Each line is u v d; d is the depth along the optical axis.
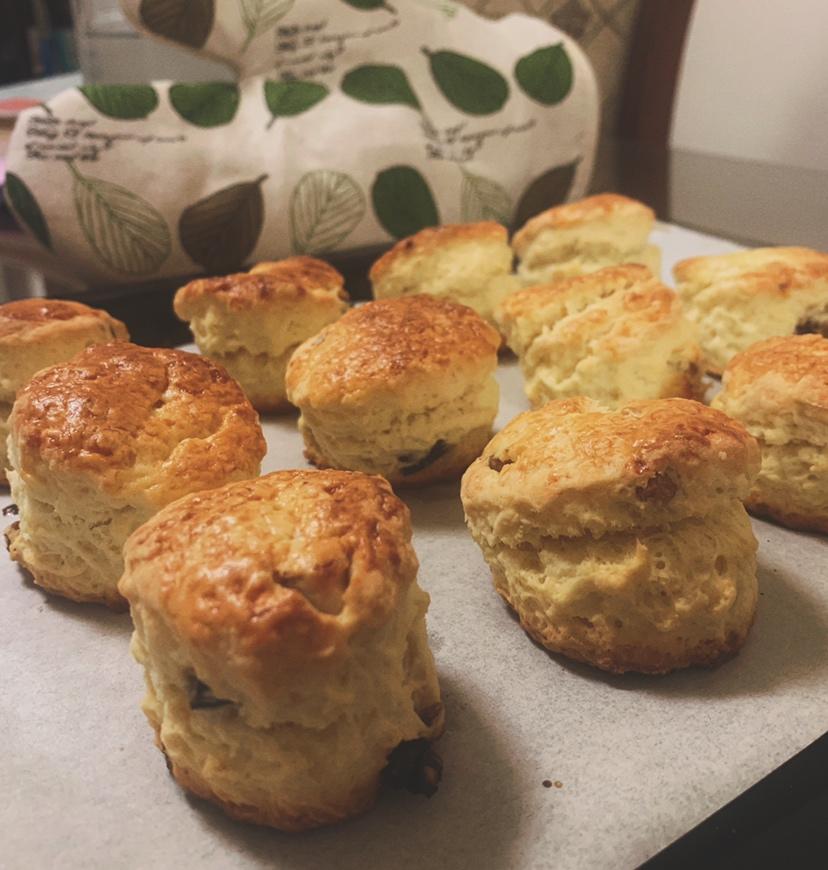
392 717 0.15
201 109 0.37
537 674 0.18
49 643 0.19
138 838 0.15
